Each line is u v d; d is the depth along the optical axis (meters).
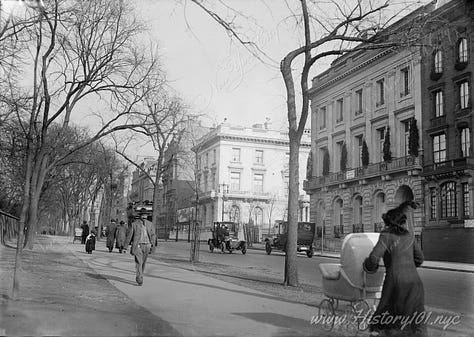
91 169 47.25
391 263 6.20
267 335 6.90
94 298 9.91
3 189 33.28
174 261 23.25
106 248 32.66
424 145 41.94
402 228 6.27
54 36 18.05
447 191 38.97
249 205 85.62
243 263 26.02
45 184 35.59
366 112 50.78
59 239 47.44
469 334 8.15
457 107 38.44
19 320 7.14
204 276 16.02
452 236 37.66
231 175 87.12
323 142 59.53
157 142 31.88
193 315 8.41
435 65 40.75
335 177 54.84
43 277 13.07
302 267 24.78
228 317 8.32
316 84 60.66
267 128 90.25
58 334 6.41
